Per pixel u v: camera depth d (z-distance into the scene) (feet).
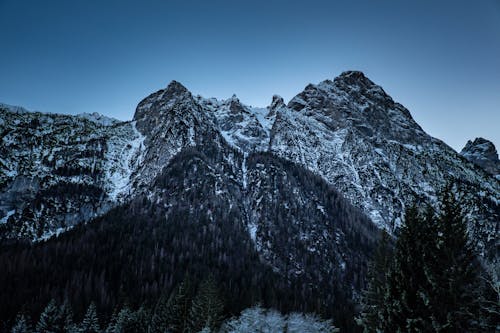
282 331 116.37
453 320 63.87
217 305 238.89
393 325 70.95
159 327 262.88
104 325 284.82
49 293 308.40
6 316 285.64
